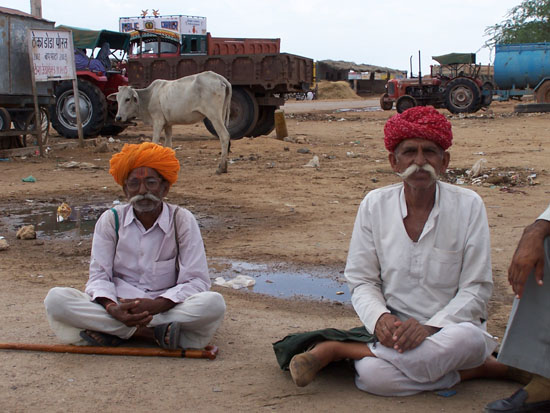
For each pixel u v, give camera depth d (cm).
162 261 366
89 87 1597
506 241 654
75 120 1625
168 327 348
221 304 355
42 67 1296
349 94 5716
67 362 346
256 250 628
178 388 316
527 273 266
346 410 293
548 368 280
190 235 368
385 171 1125
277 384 322
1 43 1225
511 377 326
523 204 845
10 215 794
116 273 372
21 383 318
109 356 356
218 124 1112
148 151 348
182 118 1147
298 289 517
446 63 2719
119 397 305
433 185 310
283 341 328
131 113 1170
